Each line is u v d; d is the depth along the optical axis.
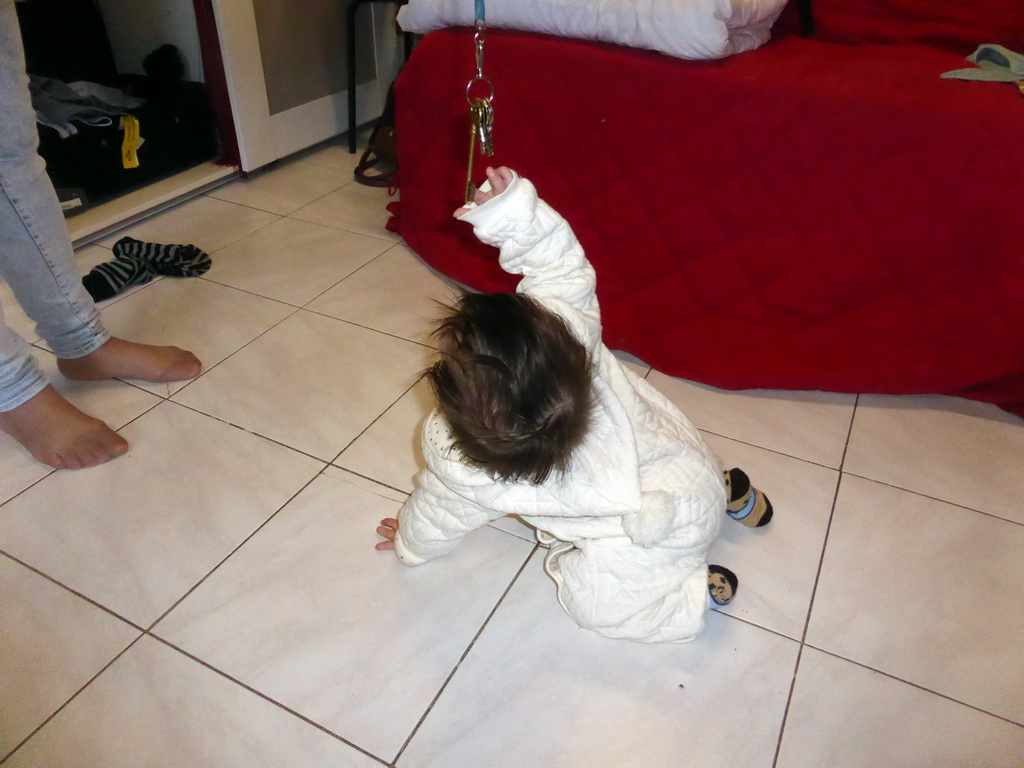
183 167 2.02
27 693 0.85
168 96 1.92
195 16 1.87
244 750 0.81
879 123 1.20
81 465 1.14
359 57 2.33
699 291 1.45
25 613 0.93
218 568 1.00
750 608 0.97
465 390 0.63
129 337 1.43
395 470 1.17
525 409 0.62
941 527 1.09
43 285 1.15
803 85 1.24
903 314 1.32
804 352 1.36
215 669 0.88
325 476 1.15
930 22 1.52
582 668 0.90
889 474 1.18
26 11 1.78
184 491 1.11
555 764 0.80
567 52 1.38
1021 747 0.82
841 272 1.33
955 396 1.33
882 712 0.86
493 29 1.48
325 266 1.70
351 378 1.35
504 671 0.89
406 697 0.86
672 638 0.88
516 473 0.67
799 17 1.63
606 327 1.45
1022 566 1.03
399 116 1.64
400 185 1.75
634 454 0.76
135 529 1.05
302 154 2.29
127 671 0.88
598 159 1.44
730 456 1.20
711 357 1.38
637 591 0.85
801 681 0.89
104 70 1.99
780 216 1.33
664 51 1.31
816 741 0.83
